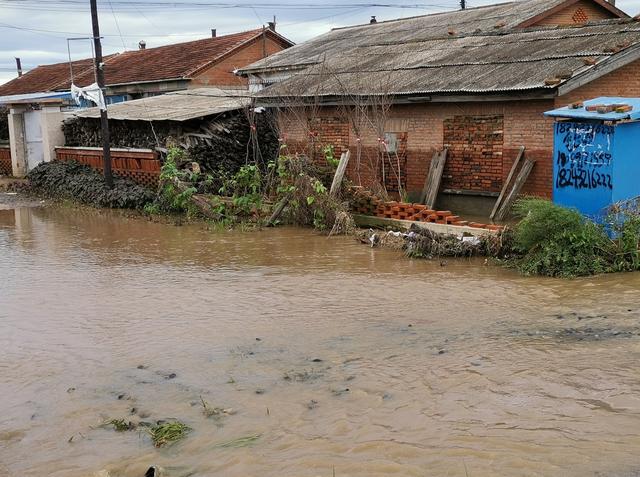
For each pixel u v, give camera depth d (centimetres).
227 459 526
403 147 1784
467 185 1648
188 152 2091
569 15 2159
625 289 939
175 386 673
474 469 484
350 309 904
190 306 948
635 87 1517
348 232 1469
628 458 485
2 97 4078
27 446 572
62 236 1603
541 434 529
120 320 896
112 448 559
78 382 696
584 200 1173
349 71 2034
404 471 488
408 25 2492
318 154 1947
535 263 1064
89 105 3416
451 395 613
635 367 652
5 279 1161
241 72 2662
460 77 1636
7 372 732
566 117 1179
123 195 2048
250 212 1706
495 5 2384
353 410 595
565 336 755
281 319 871
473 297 938
